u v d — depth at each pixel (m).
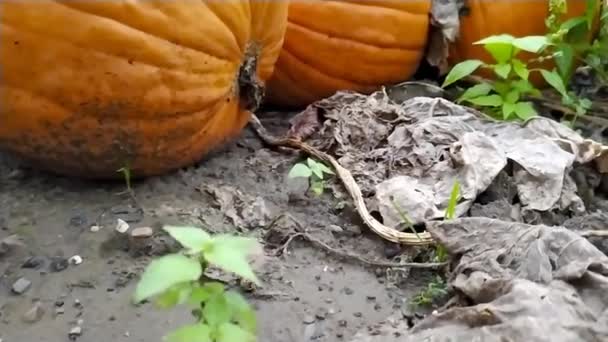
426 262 0.78
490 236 0.73
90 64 0.74
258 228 0.81
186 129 0.82
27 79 0.74
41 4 0.72
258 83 0.88
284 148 0.95
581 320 0.64
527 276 0.69
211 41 0.79
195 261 0.56
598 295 0.66
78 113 0.77
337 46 1.01
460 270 0.71
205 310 0.57
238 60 0.84
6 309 0.71
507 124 0.94
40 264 0.75
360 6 1.00
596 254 0.69
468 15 1.09
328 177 0.89
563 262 0.69
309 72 1.03
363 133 0.93
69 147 0.80
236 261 0.55
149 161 0.83
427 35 1.09
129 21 0.74
